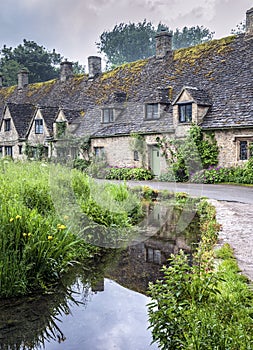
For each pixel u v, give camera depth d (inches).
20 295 196.2
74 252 246.1
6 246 206.1
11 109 1197.7
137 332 159.5
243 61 813.9
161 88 842.8
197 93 764.6
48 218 245.9
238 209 387.9
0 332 162.4
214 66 855.1
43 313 177.2
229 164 709.9
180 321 130.5
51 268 217.0
